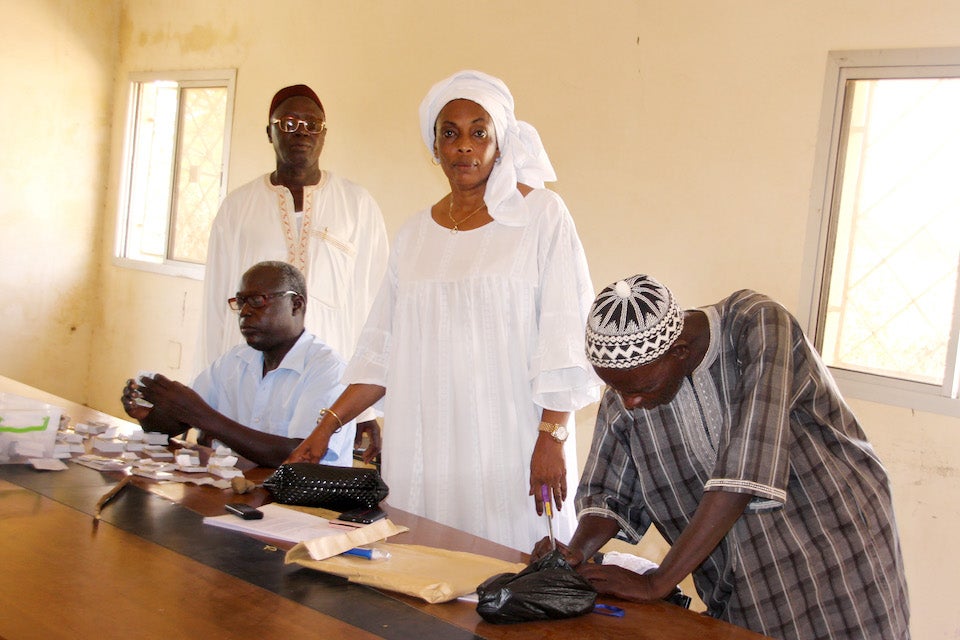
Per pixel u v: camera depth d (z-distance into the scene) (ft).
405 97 17.03
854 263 12.30
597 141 14.19
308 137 12.91
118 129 23.49
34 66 22.21
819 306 12.32
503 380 8.17
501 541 8.13
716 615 6.44
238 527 6.11
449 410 8.25
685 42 13.21
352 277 13.47
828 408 6.10
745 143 12.69
